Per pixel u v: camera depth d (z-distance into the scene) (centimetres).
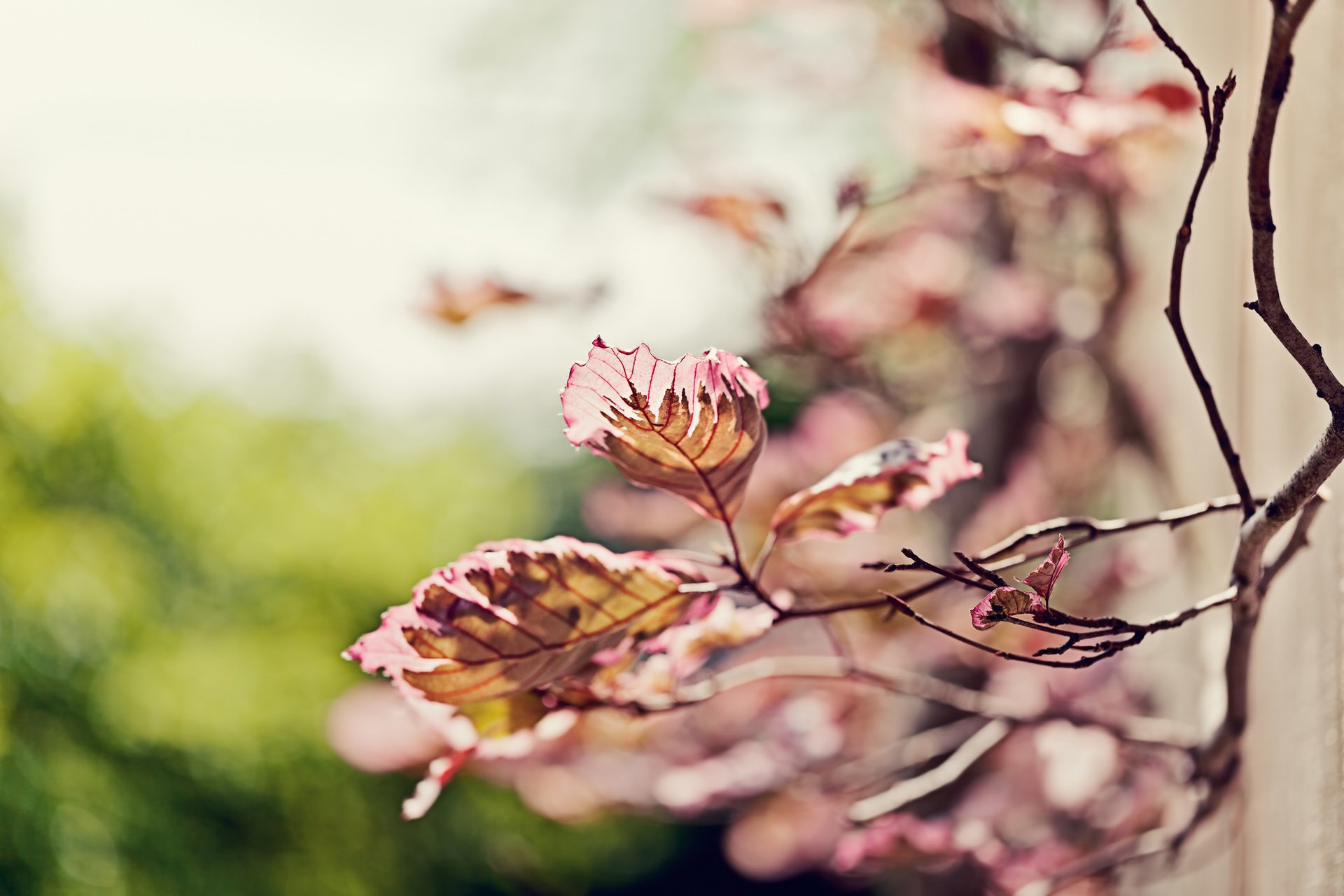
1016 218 157
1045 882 91
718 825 443
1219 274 115
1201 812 86
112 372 393
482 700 78
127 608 374
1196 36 125
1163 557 146
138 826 360
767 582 130
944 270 158
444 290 98
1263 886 91
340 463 504
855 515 80
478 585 76
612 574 77
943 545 157
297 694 403
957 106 90
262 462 461
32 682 348
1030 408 153
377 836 402
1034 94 89
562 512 614
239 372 483
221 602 413
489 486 592
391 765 95
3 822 335
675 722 142
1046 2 116
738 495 77
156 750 368
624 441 75
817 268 111
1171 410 150
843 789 120
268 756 391
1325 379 71
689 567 78
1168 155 103
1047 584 72
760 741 147
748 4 136
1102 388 171
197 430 428
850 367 147
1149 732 91
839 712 154
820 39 138
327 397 511
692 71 169
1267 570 78
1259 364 93
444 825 405
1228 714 81
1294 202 88
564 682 81
